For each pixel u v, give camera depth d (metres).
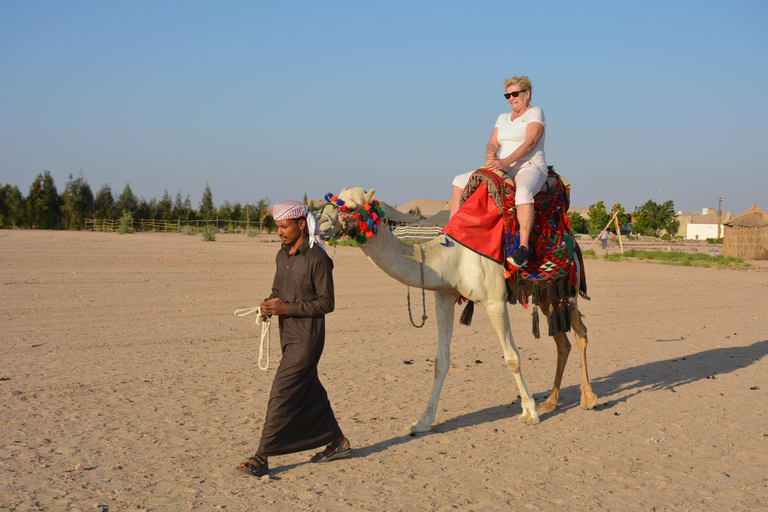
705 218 127.69
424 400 7.26
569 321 6.88
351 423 6.36
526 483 4.90
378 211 5.70
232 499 4.45
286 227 5.20
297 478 4.92
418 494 4.62
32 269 19.50
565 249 6.75
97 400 6.82
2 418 6.11
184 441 5.64
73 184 80.12
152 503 4.34
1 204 75.81
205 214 90.75
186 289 16.42
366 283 19.50
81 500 4.35
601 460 5.46
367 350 9.94
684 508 4.48
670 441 5.99
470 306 6.95
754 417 6.80
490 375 8.62
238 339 10.46
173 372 8.12
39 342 9.68
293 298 5.19
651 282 22.89
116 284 16.88
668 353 10.37
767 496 4.72
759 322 13.80
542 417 6.82
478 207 6.45
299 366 5.03
